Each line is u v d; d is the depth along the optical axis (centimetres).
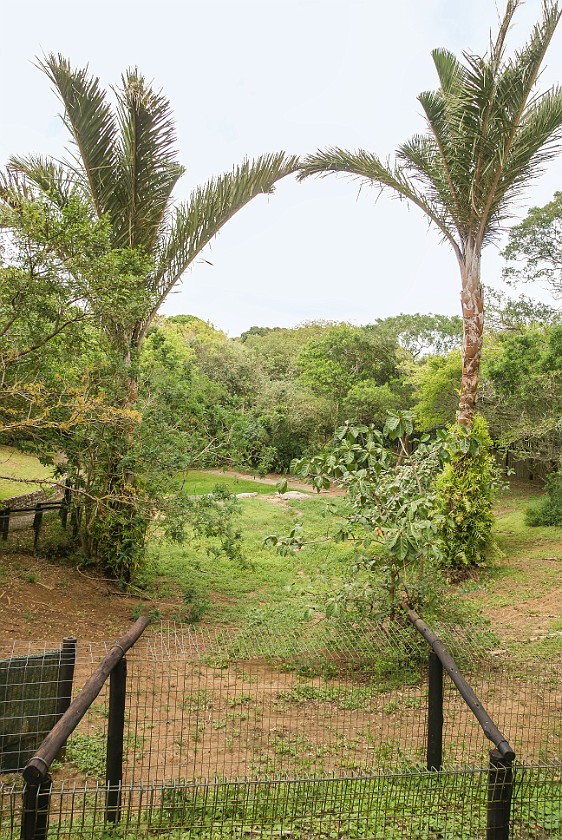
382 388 2883
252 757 458
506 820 303
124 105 976
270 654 634
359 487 675
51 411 890
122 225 1041
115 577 1012
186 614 913
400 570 721
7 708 450
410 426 703
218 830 352
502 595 1045
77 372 932
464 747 473
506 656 685
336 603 670
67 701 460
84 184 1010
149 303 941
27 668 462
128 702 564
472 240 1220
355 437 707
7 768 445
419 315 3988
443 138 1170
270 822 362
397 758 462
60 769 452
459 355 2378
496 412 2014
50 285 812
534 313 2336
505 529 1628
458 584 1127
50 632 755
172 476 990
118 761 391
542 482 2509
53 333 844
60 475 1036
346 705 576
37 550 1050
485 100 1063
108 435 961
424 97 1157
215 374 3055
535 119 1130
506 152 1105
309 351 3312
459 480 1197
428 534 627
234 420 1082
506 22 1044
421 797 382
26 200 820
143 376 1040
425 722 540
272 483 2517
